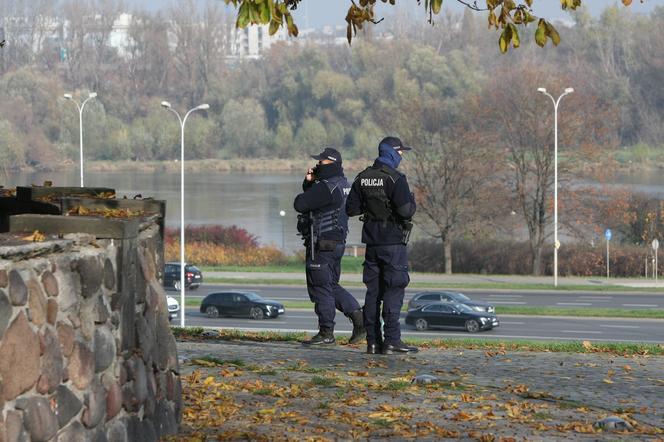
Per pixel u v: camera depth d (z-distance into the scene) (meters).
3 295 13.53
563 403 23.97
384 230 30.25
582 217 169.38
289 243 196.00
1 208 22.67
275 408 22.16
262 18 19.95
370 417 21.64
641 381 27.80
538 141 167.25
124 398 16.98
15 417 13.70
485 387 26.06
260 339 37.56
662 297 126.94
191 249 171.50
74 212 18.64
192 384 24.81
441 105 185.25
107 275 16.52
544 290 135.75
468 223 167.25
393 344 31.30
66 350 15.09
